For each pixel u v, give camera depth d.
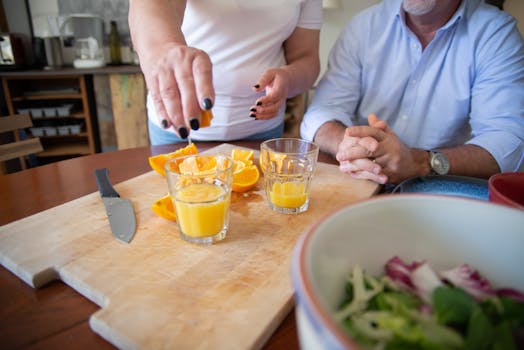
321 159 1.06
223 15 1.00
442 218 0.33
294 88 1.10
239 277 0.50
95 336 0.42
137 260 0.54
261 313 0.43
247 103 1.16
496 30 1.09
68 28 2.63
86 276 0.50
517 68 1.05
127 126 2.58
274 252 0.57
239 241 0.60
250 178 0.83
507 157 0.95
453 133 1.26
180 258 0.55
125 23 2.71
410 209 0.33
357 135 0.85
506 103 1.04
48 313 0.46
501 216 0.31
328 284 0.27
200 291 0.47
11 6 2.53
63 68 2.48
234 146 1.09
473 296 0.28
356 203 0.32
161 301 0.45
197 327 0.41
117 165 0.97
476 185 0.76
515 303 0.27
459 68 1.16
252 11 1.01
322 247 0.27
